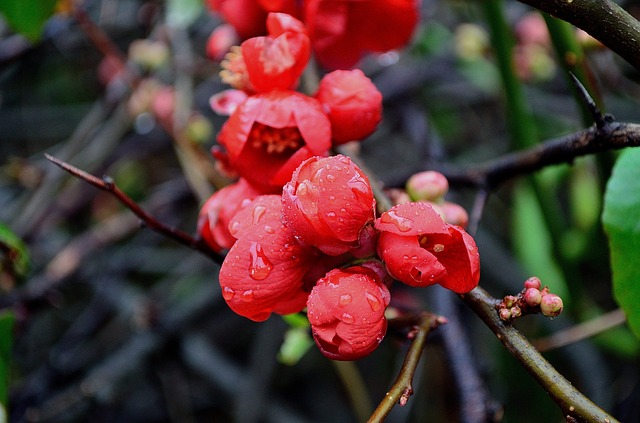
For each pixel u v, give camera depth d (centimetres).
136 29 85
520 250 60
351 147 43
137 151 83
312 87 45
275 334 78
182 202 77
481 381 47
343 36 46
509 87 51
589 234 54
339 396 89
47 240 79
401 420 76
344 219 34
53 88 93
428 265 34
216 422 89
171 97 69
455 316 49
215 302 76
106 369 71
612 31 35
